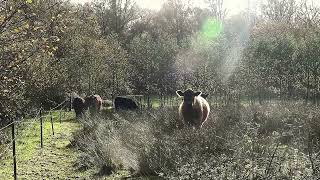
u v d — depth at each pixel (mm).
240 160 7098
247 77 26625
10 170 9266
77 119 17875
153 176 8602
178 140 9531
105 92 29047
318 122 11797
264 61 27938
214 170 6750
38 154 10938
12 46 8375
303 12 42688
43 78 20984
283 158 7051
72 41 27453
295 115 14039
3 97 10422
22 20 7820
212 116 14398
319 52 27125
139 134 10734
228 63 27656
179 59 33219
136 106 19719
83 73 27625
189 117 12883
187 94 13016
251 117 14039
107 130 12156
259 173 6402
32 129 14680
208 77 27281
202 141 9344
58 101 23641
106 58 29672
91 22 32500
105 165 9375
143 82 34656
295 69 28188
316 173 6156
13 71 9320
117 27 47969
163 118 14242
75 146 11867
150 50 35250
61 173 9094
